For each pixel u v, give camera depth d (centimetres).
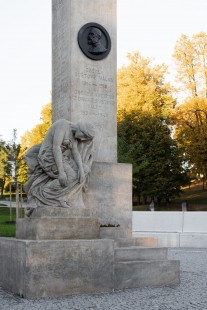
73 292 752
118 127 4072
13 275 775
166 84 4400
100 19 1088
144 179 4228
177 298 723
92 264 772
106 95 1067
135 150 3553
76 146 913
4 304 680
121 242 901
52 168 874
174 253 1414
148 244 940
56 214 824
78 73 1038
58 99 1077
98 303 683
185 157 4141
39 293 724
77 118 1023
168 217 1789
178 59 4100
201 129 3872
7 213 3575
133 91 4238
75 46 1041
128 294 758
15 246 772
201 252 1452
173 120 4134
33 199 888
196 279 914
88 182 960
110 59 1084
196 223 1761
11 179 5916
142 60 4406
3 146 4731
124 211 1008
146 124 4156
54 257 741
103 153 1046
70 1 1049
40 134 4297
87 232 823
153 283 841
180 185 4291
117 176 1008
